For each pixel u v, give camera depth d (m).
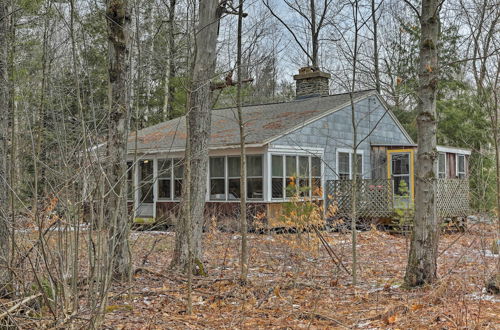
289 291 7.60
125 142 7.08
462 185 16.83
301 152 16.72
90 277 4.37
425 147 7.41
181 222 8.74
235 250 11.31
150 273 8.48
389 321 5.85
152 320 6.01
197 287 7.80
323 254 10.59
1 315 4.28
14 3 7.25
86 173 4.46
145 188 18.02
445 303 6.47
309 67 20.58
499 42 8.53
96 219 4.62
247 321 6.09
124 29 7.44
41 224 4.41
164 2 8.46
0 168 6.25
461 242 13.22
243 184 7.83
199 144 8.91
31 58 9.02
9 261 5.12
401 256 11.06
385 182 16.53
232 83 8.44
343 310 6.52
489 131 18.91
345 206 17.22
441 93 23.98
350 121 18.64
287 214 11.16
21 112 6.50
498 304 6.57
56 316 4.39
